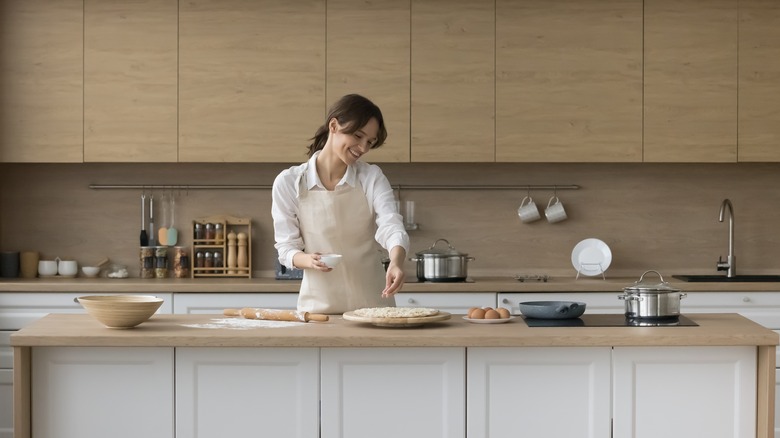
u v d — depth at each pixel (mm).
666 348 3008
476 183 5602
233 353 2992
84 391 2992
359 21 5180
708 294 4984
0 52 5160
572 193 5621
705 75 5203
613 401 3006
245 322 3244
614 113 5195
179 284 4930
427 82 5180
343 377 3000
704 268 5637
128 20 5168
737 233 5637
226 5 5172
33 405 2984
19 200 5582
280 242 3553
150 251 5473
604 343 2932
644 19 5199
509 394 3002
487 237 5609
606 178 5621
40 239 5586
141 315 3070
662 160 5207
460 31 5180
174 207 5598
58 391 2990
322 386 2994
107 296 3238
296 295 4953
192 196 5602
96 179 5594
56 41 5164
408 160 5188
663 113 5207
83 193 5594
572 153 5195
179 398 2994
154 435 3004
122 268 5551
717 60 5203
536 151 5195
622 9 5195
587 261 5461
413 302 4949
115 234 5602
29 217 5586
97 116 5172
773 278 5246
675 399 3014
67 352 2984
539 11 5191
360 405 3000
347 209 3576
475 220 5609
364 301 3641
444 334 2947
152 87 5176
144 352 2988
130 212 5602
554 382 3004
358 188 3586
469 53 5188
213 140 5188
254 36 5176
